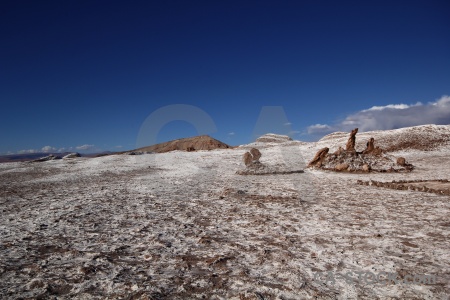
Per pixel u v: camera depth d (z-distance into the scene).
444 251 6.64
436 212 10.62
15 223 9.28
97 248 6.96
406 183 18.61
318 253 6.59
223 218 10.14
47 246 7.05
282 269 5.73
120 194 15.87
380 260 6.16
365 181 19.31
